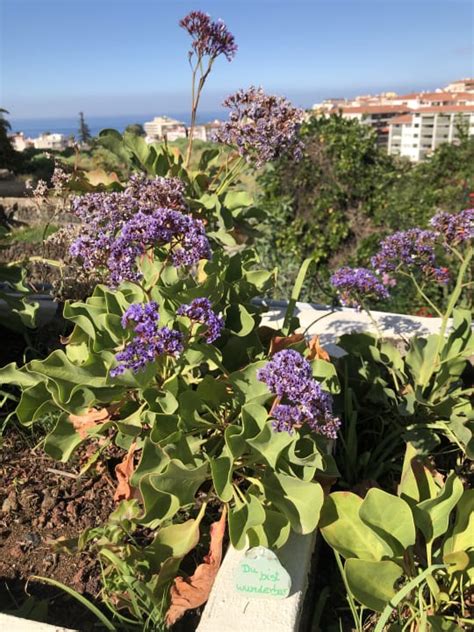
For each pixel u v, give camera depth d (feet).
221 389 2.44
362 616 2.14
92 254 2.28
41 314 3.89
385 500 2.03
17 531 2.44
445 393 2.94
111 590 2.07
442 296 6.03
